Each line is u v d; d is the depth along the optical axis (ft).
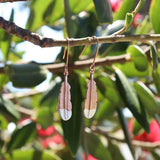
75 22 1.64
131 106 1.50
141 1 1.14
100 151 1.87
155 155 1.97
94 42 1.11
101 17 1.38
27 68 1.55
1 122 2.01
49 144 2.25
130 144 1.60
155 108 1.56
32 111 2.02
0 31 1.63
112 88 1.62
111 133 2.14
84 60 1.70
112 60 1.57
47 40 1.07
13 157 1.80
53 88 1.94
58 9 1.77
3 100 1.68
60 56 1.61
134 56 1.50
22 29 1.06
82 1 1.60
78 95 1.56
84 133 1.75
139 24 1.69
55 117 1.99
